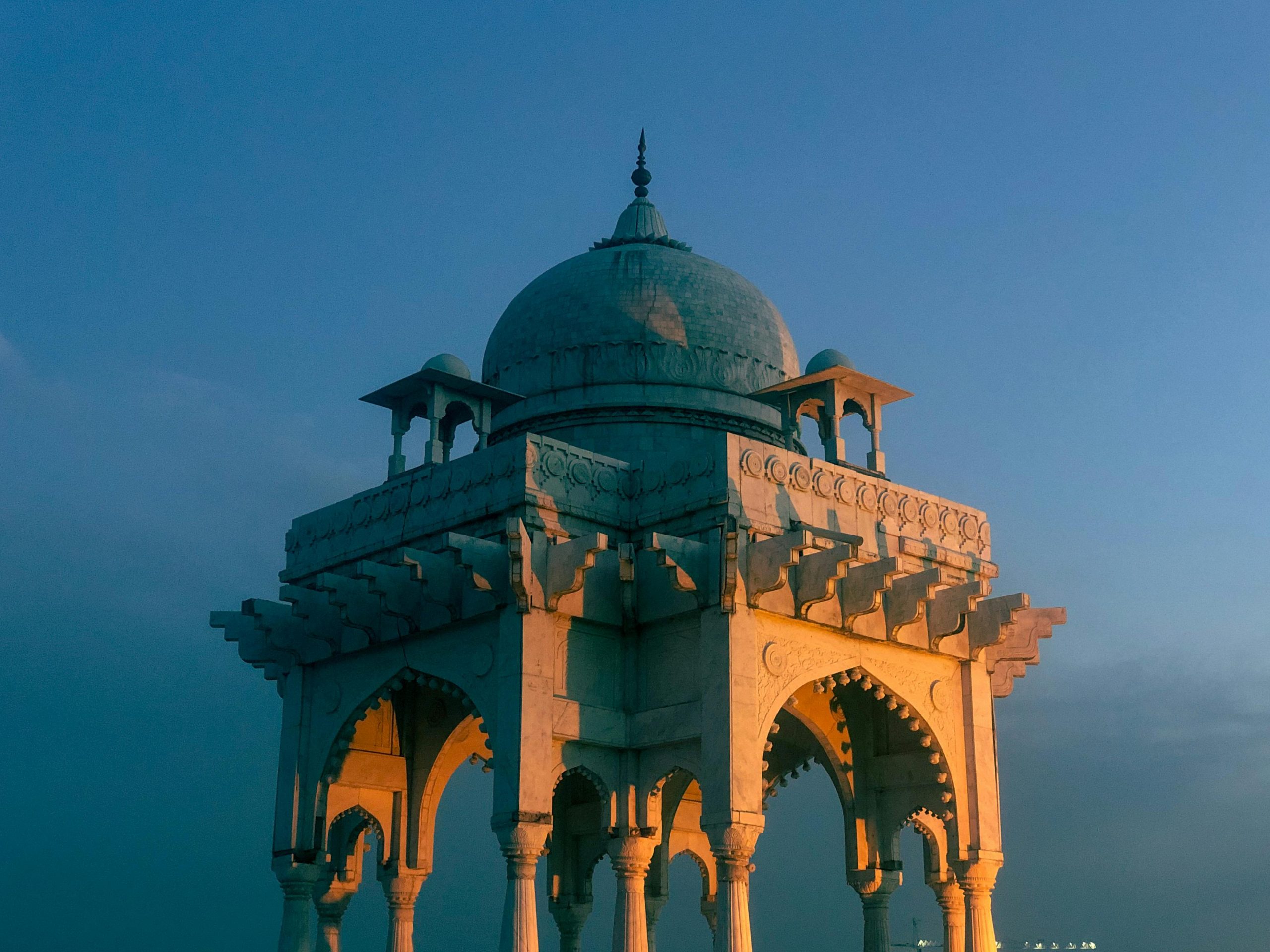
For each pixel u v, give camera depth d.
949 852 26.66
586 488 25.08
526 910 22.77
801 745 30.64
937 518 27.50
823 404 27.95
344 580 26.09
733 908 22.78
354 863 29.44
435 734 28.78
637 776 24.56
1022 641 27.78
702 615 23.97
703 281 31.78
